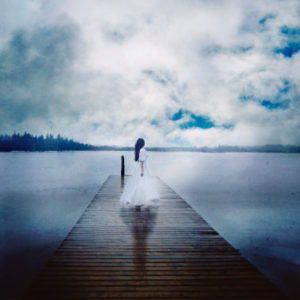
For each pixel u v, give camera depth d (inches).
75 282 90.1
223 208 446.3
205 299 80.4
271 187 757.3
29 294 82.3
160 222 172.1
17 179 917.8
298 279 175.6
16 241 252.4
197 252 119.3
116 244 129.7
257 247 239.1
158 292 84.3
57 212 406.0
